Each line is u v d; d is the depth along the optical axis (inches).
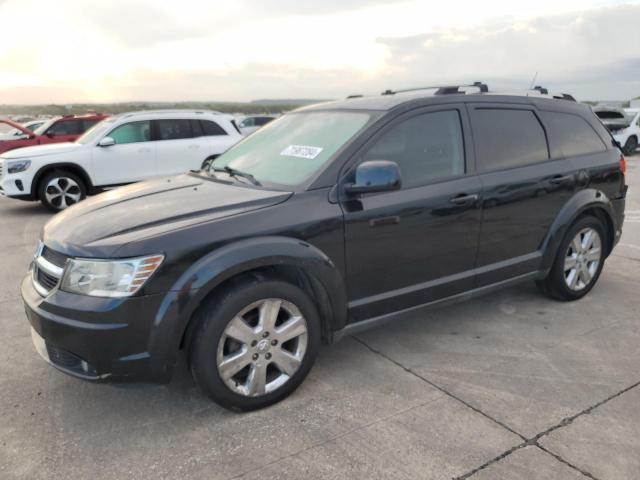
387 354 146.9
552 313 174.4
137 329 105.7
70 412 121.0
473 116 152.3
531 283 203.0
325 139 139.5
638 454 103.8
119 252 105.3
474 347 150.7
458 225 144.9
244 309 113.6
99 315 104.1
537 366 139.4
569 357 144.3
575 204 171.5
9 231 311.0
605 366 139.1
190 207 121.2
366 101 151.9
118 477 99.7
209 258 109.0
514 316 172.2
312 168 131.0
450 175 144.9
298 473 99.9
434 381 132.3
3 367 141.5
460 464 101.5
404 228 134.9
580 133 180.2
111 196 140.6
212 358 111.5
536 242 166.6
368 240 129.8
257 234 115.0
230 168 154.0
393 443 108.0
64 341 107.4
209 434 112.1
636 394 125.3
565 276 179.0
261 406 120.4
